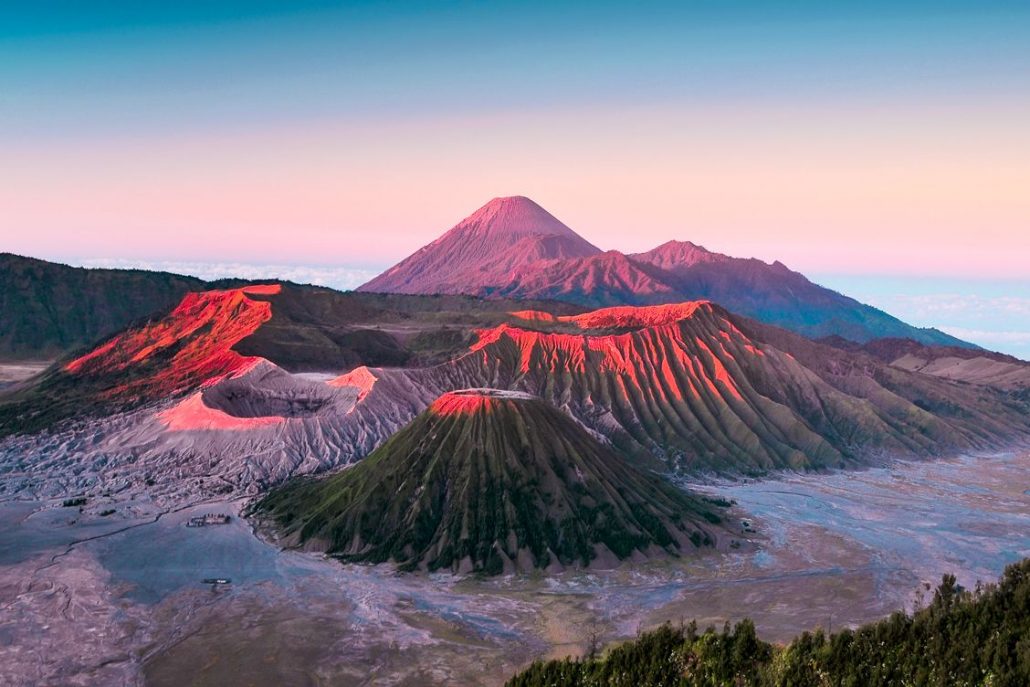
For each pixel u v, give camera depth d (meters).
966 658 67.94
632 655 73.00
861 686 67.81
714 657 71.75
